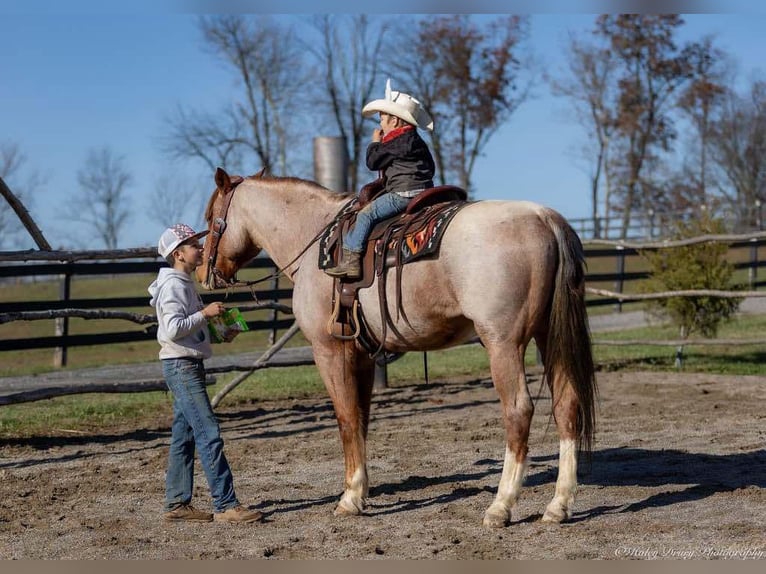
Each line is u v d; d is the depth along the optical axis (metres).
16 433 9.38
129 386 9.32
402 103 6.06
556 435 8.73
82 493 6.77
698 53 44.97
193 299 5.92
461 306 5.45
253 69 46.47
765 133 49.47
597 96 46.94
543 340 5.70
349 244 5.92
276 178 6.99
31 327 24.73
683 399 10.72
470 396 11.51
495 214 5.45
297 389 12.43
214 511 5.91
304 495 6.57
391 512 6.04
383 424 9.61
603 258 32.91
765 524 5.46
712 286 13.40
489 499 6.26
